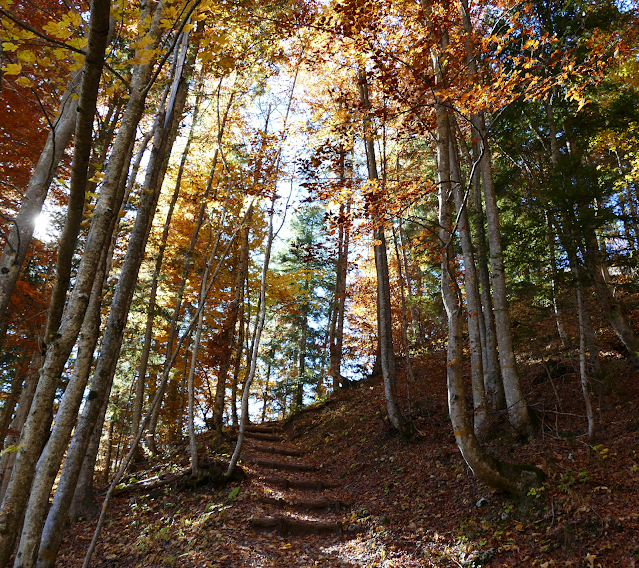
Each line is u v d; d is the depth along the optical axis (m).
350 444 10.90
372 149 10.85
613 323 9.45
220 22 6.36
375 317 19.22
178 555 5.58
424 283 19.16
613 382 8.73
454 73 6.59
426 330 17.78
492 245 8.58
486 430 8.10
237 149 10.80
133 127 2.81
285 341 20.48
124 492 8.34
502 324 8.19
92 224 2.57
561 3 8.73
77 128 1.93
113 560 5.87
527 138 11.50
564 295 10.88
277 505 7.46
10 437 8.62
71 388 2.75
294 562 5.62
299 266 19.45
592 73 6.08
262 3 7.02
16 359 11.34
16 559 2.21
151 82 2.76
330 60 8.11
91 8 1.73
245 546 5.87
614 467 5.91
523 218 10.45
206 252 12.01
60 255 2.14
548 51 8.08
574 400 8.81
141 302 12.68
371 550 5.97
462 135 10.81
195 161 12.21
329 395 15.91
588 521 4.95
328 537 6.56
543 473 5.99
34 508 2.34
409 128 8.20
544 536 5.09
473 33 6.62
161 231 13.09
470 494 6.57
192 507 7.29
